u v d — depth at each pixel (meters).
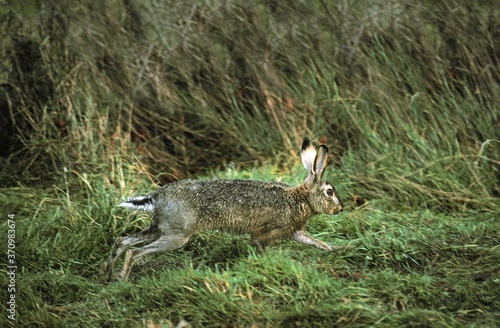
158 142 17.41
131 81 17.83
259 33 18.33
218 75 18.17
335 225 14.03
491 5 18.00
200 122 17.89
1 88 17.47
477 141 16.39
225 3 18.39
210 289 10.99
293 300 10.95
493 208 14.88
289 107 17.47
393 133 16.80
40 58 17.53
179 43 18.20
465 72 17.55
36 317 11.01
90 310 11.24
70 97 17.03
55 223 13.88
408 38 17.91
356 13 18.20
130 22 18.23
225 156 17.38
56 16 17.75
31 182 16.20
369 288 11.40
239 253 13.02
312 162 13.38
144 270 12.76
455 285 11.45
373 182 15.50
